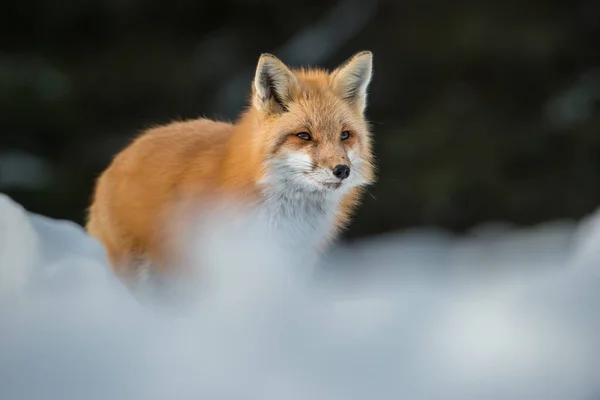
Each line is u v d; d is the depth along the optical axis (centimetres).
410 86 3856
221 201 1130
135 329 788
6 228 894
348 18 4078
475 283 1186
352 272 1972
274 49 4144
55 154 3750
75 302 815
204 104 3962
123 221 1198
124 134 3803
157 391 721
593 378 760
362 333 822
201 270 1103
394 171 3522
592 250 902
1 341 756
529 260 1781
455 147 3522
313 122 1173
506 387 747
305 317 848
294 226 1175
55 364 738
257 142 1154
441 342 803
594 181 3503
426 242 2253
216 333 801
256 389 734
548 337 808
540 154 3581
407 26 3878
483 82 3775
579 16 3762
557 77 3762
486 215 3478
